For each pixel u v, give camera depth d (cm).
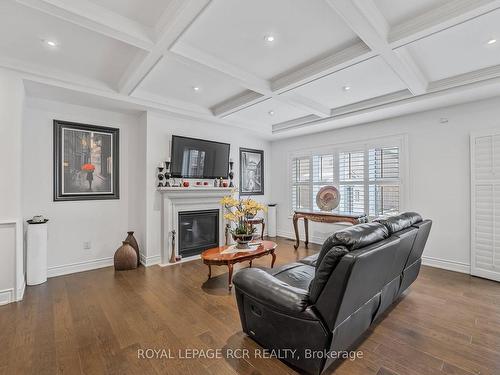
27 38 223
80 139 357
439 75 289
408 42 206
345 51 237
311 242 536
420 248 261
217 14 190
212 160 464
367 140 442
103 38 225
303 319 152
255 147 575
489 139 317
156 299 267
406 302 256
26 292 283
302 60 260
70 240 350
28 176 318
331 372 161
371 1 176
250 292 180
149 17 199
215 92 350
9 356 177
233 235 336
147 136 385
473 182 329
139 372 162
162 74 293
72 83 292
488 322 218
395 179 408
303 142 547
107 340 195
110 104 350
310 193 535
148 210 386
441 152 361
